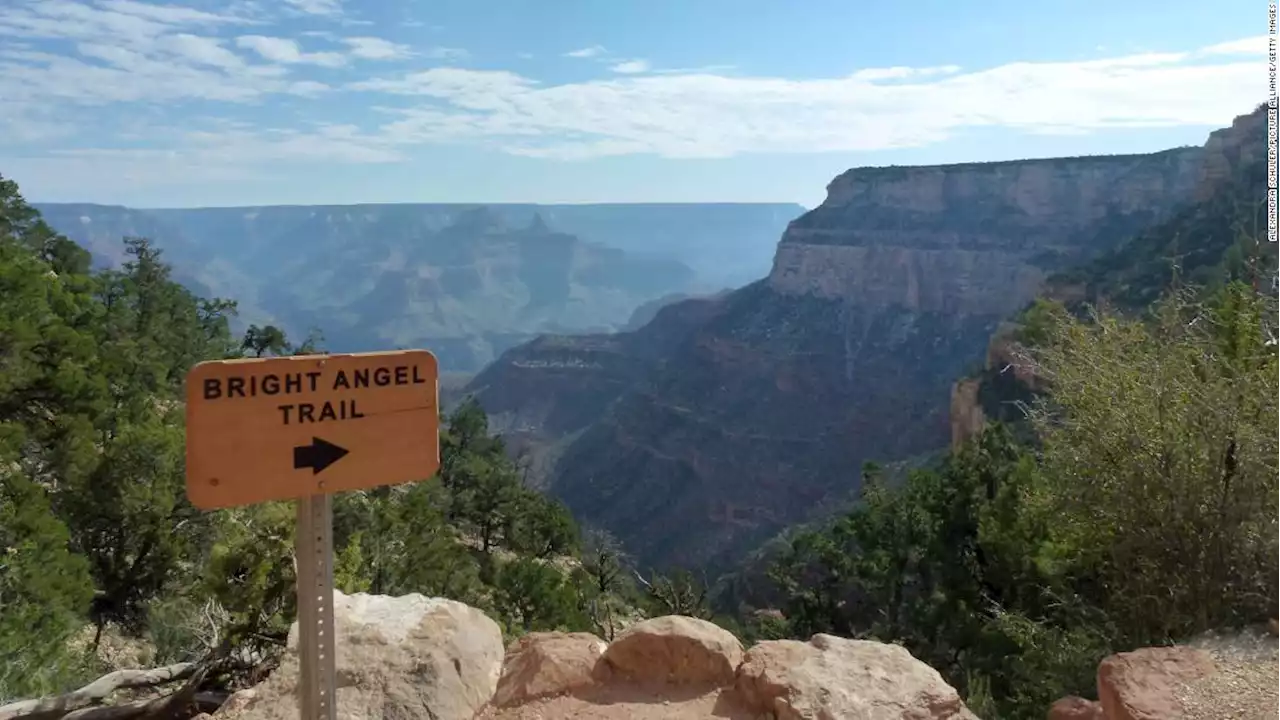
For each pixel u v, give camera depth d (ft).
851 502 241.35
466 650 18.75
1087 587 51.42
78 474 73.92
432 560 81.82
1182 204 258.78
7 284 73.00
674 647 17.98
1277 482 33.47
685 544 408.46
